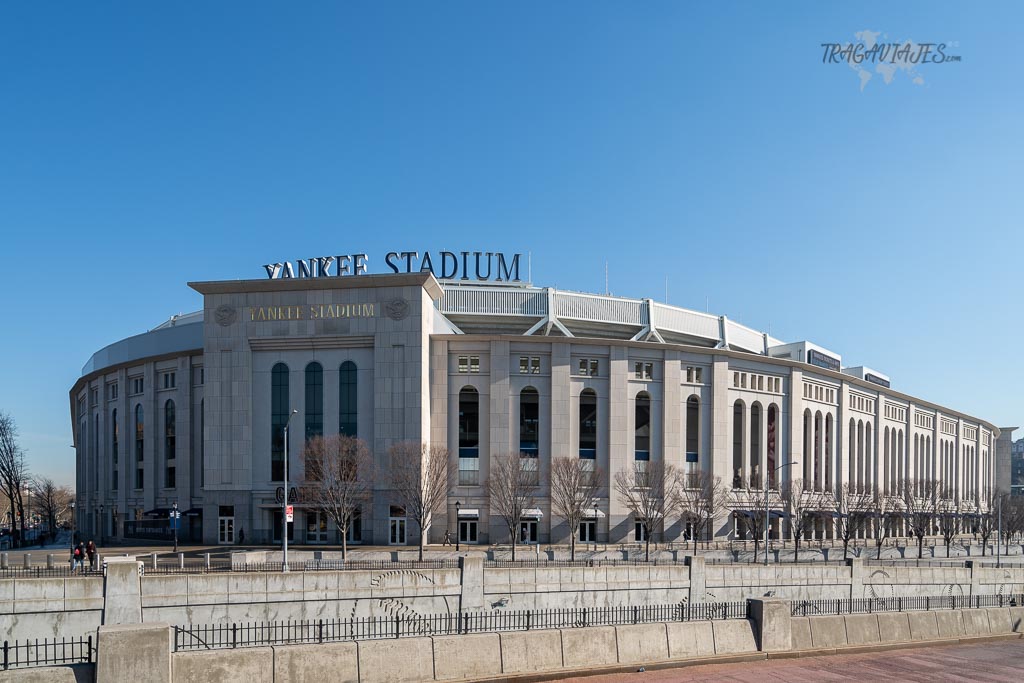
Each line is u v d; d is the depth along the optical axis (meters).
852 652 24.48
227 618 39.12
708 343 98.31
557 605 44.91
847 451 103.88
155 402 88.25
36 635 35.81
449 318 87.81
